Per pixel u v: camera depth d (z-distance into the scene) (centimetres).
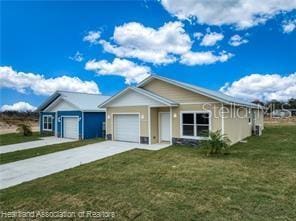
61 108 2016
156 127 1490
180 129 1362
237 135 1482
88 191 594
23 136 2102
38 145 1488
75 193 584
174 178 685
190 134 1327
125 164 888
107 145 1411
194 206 486
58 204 520
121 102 1581
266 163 853
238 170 760
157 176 711
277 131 2158
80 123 1848
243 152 1090
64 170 830
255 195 536
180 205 492
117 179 690
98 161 961
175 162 901
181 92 1372
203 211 461
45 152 1216
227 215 443
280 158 935
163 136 1494
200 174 721
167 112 1472
